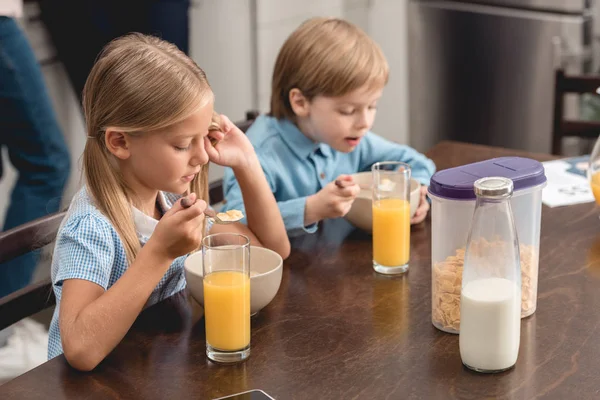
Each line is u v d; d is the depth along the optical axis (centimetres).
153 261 107
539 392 95
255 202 138
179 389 97
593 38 320
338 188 144
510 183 97
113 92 113
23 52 247
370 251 140
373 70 161
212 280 101
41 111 254
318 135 170
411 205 147
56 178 262
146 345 108
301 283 127
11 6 242
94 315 104
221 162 136
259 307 114
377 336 109
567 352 104
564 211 156
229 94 334
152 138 114
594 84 214
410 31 363
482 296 97
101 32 270
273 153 173
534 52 327
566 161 186
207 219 138
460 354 103
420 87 369
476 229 98
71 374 102
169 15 281
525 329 110
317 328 112
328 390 96
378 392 96
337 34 163
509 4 328
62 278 113
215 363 103
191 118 113
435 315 111
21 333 232
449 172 110
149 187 125
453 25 346
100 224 119
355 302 120
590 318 113
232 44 329
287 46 168
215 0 317
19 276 249
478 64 344
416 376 99
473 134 356
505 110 342
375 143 187
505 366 99
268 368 102
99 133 118
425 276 129
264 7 331
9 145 255
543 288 123
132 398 96
